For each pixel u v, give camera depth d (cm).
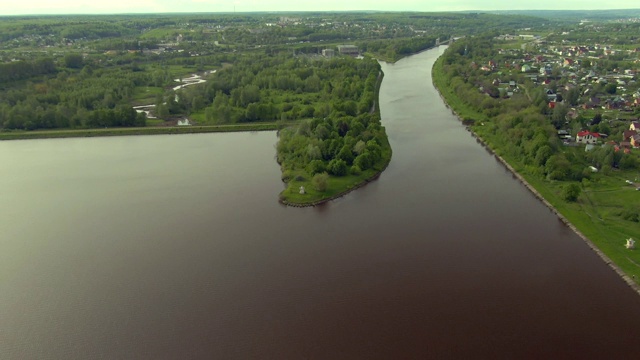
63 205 15450
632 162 16988
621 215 13438
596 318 9656
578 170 16225
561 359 8619
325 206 15112
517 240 12744
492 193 15838
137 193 16312
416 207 14850
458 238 12888
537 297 10350
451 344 9025
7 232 13625
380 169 17888
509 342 9050
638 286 10525
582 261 11706
